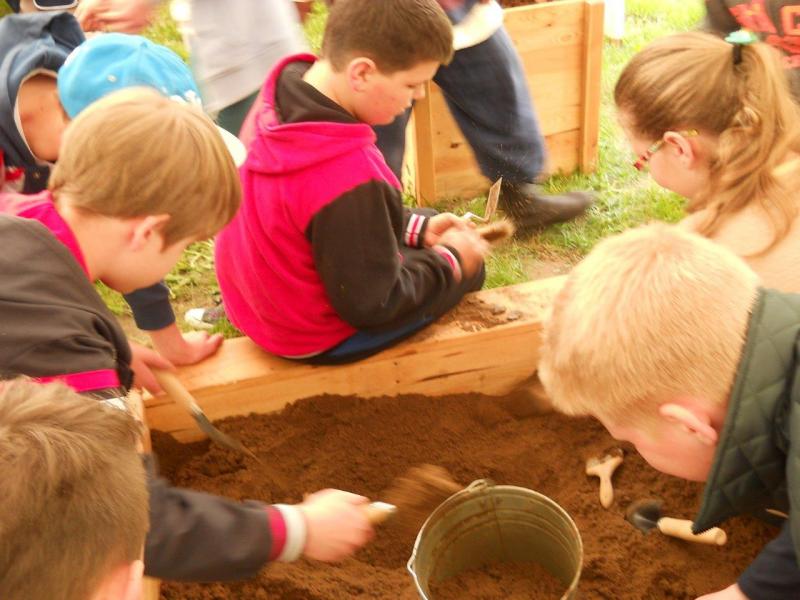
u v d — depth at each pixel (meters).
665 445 1.30
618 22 4.33
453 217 2.43
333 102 1.98
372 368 2.31
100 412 0.95
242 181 2.10
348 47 1.96
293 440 2.26
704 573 1.88
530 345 2.36
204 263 3.22
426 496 2.09
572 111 3.48
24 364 1.28
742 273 1.26
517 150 3.21
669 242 1.28
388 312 2.10
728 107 1.73
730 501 1.31
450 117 3.32
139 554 0.95
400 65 1.97
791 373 1.20
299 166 1.93
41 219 1.45
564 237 3.27
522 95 3.15
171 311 2.23
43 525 0.82
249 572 1.43
